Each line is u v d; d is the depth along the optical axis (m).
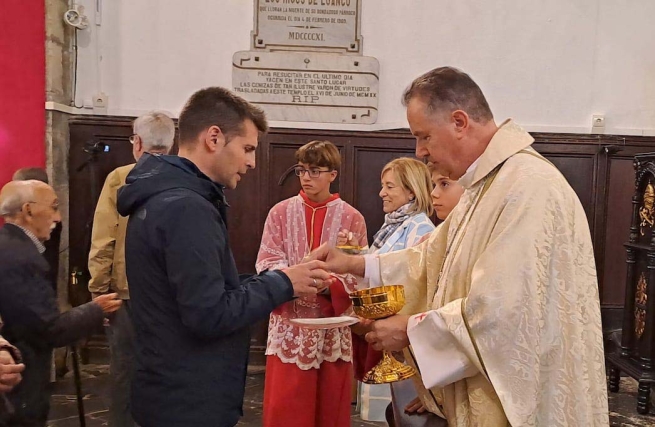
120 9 4.95
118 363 2.94
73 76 4.89
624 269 5.10
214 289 1.61
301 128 5.04
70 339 2.35
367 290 1.76
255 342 4.98
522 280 1.51
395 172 3.18
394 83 5.08
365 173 5.06
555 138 5.01
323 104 5.06
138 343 1.72
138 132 2.96
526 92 5.05
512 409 1.48
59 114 4.71
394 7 5.04
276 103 5.05
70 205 4.88
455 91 1.70
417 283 2.07
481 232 1.64
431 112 1.71
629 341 4.22
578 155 5.03
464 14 5.03
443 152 1.74
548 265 1.53
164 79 5.00
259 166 5.01
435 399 1.80
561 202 1.58
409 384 2.12
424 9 5.04
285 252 3.08
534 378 1.49
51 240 3.93
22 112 4.45
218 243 1.66
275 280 1.78
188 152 1.79
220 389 1.70
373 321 1.80
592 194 5.04
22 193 2.34
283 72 5.04
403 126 5.05
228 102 1.78
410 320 1.67
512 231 1.55
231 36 5.02
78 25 4.77
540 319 1.51
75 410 3.89
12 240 2.26
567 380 1.53
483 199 1.67
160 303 1.66
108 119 4.90
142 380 1.71
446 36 5.05
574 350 1.54
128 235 1.72
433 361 1.60
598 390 1.58
